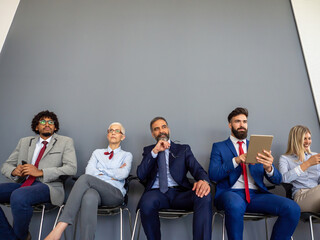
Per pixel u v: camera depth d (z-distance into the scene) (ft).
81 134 9.94
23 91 10.44
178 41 11.05
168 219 8.95
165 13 11.52
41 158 8.46
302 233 8.65
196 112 10.05
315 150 9.46
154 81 10.51
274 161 9.43
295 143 8.53
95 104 10.27
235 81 10.39
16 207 6.85
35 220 8.97
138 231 8.27
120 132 9.04
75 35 11.28
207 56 10.78
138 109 10.17
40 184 7.63
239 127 8.23
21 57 10.94
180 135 9.83
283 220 6.64
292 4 11.43
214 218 8.58
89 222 6.50
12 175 8.11
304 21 11.08
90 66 10.79
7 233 6.63
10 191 7.68
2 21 11.46
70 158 8.54
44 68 10.78
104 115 10.14
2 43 11.14
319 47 10.66
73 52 11.01
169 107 10.16
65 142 8.87
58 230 6.21
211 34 11.12
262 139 6.84
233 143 8.41
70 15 11.62
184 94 10.29
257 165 7.90
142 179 7.93
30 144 8.76
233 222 6.58
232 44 10.93
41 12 11.67
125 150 9.76
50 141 8.79
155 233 6.96
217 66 10.62
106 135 9.92
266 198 7.12
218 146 8.37
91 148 9.79
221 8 11.54
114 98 10.33
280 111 9.96
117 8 11.68
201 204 6.73
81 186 6.78
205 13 11.48
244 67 10.57
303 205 7.49
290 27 11.15
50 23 11.49
